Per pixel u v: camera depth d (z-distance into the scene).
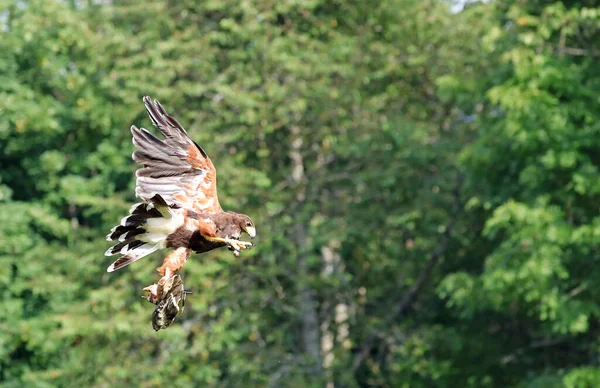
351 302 28.31
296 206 27.56
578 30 23.98
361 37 28.88
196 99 27.92
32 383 25.73
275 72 27.88
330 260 29.66
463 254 29.03
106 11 28.28
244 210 25.98
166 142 8.62
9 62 27.34
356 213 28.00
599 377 21.58
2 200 27.19
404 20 29.17
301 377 25.67
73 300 26.64
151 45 27.33
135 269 24.66
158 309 8.16
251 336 26.73
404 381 27.03
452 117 30.69
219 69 28.42
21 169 28.92
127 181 29.69
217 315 26.33
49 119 26.66
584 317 21.89
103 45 27.34
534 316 26.91
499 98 22.61
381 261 28.64
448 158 28.42
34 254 26.34
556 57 23.73
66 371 24.80
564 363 26.19
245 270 26.58
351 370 26.95
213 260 25.38
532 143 22.30
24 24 27.02
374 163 28.64
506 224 22.83
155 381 24.12
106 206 25.36
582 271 24.12
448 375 26.48
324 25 28.80
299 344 29.14
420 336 27.23
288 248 27.02
